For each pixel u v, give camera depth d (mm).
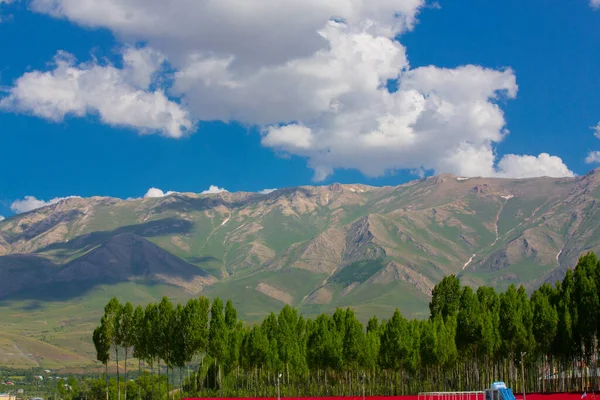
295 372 188125
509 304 169000
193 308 176375
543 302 167250
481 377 183750
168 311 176625
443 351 174500
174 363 175750
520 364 174500
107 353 172875
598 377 171375
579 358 167500
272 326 191250
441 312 195625
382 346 180000
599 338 160625
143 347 174875
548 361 184875
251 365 187250
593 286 161750
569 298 166250
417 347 179875
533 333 167125
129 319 173875
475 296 188750
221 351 181750
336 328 193375
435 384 196000
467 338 171750
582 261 168125
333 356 181000
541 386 183750
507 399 114188
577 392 156000
